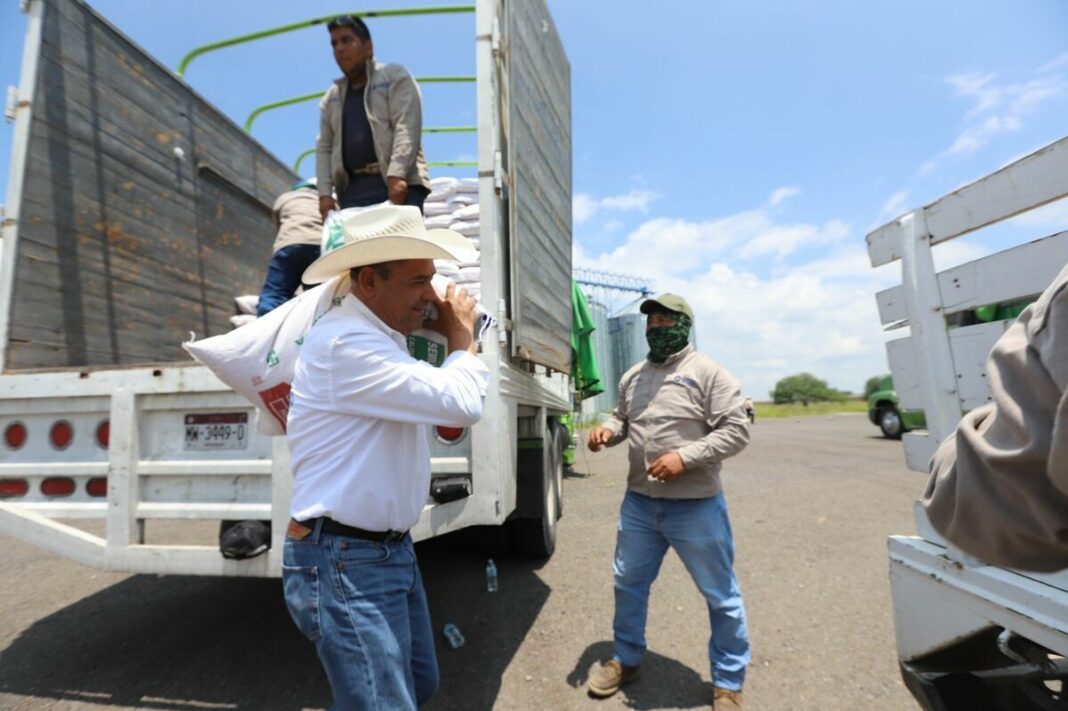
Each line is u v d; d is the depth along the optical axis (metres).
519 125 3.36
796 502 6.82
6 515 2.76
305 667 3.01
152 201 4.64
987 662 1.65
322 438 1.56
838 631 3.41
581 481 8.59
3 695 2.76
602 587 4.13
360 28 3.58
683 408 2.76
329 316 1.66
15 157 3.45
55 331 3.63
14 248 3.35
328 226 3.08
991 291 1.80
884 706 2.65
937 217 1.99
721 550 2.66
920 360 2.06
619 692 2.81
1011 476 0.89
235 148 5.73
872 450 11.79
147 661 3.09
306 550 1.55
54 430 2.82
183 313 4.96
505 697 2.78
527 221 3.51
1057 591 1.28
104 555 2.66
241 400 2.62
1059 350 0.83
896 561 1.79
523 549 4.63
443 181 3.93
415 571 1.82
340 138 3.75
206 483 2.67
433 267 1.77
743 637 2.63
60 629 3.49
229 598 3.97
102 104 4.15
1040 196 1.63
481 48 3.06
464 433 2.80
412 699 1.60
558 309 4.65
